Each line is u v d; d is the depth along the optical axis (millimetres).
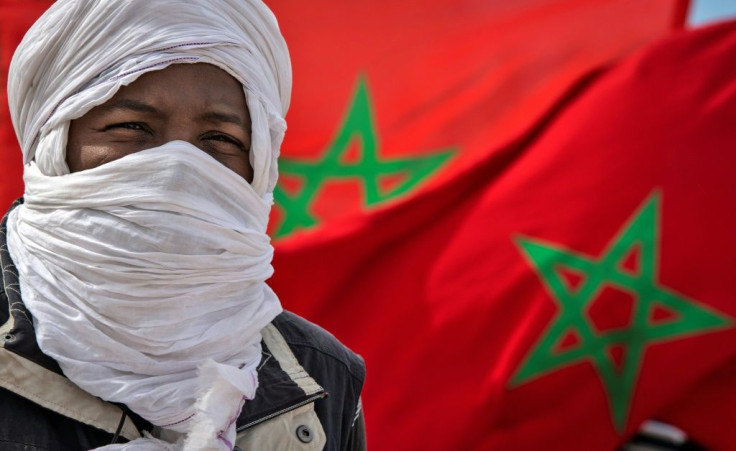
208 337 1430
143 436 1435
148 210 1412
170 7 1461
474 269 4875
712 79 4801
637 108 4859
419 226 4980
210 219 1442
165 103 1462
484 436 4645
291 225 5621
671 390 4547
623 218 4719
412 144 5516
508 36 5445
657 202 4695
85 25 1445
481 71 5453
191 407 1380
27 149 1548
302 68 5703
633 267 4648
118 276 1393
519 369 4648
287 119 5688
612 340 4617
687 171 4703
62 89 1460
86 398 1405
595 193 4793
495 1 5488
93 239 1405
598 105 4965
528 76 5367
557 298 4699
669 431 5262
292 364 1655
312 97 5672
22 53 1498
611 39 5250
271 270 1553
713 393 4621
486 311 4793
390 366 4852
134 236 1406
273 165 1621
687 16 5168
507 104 5387
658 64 4891
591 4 5305
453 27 5547
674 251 4629
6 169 4613
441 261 4926
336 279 4957
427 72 5559
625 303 4629
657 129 4793
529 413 4617
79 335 1391
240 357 1493
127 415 1422
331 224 4980
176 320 1412
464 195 5031
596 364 4598
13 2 4621
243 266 1473
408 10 5605
